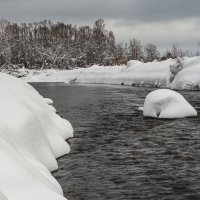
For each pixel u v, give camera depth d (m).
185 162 11.67
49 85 64.69
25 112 9.55
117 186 9.35
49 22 137.62
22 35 131.12
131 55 110.75
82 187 9.26
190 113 21.81
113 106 28.78
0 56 100.62
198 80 44.12
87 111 25.69
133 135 16.36
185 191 8.98
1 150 6.48
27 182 6.05
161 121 20.38
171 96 21.94
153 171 10.70
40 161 9.30
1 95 10.02
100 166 11.18
